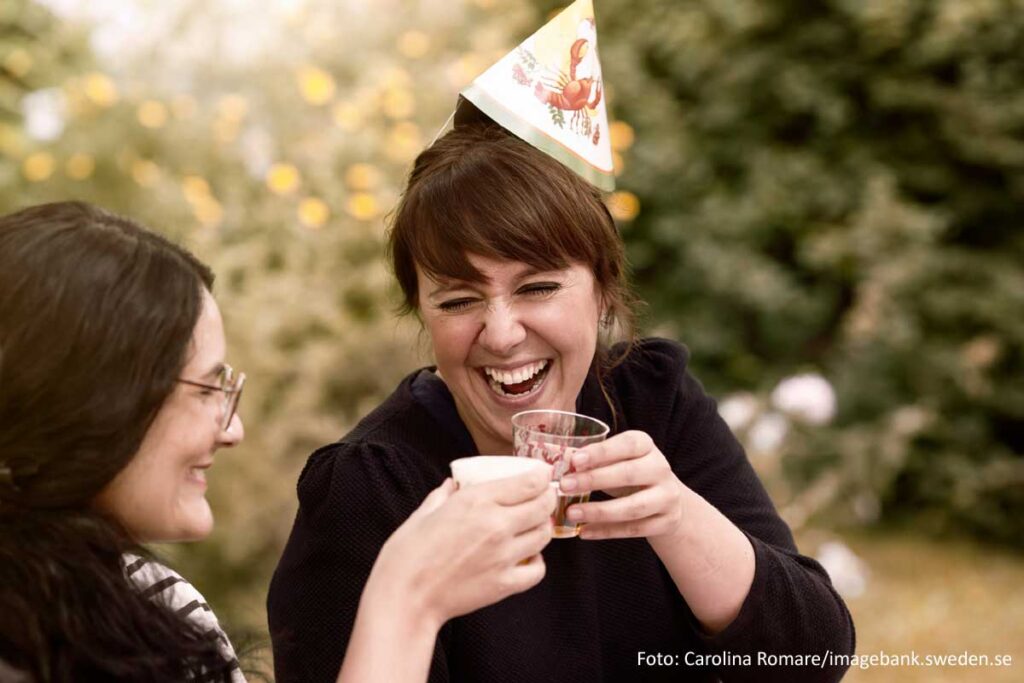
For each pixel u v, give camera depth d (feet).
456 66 13.47
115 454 3.54
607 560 5.31
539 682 5.02
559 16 5.22
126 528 3.81
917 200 14.60
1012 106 13.32
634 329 5.64
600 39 15.46
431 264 4.89
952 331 14.12
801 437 13.60
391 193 12.14
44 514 3.55
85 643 3.44
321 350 11.25
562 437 4.35
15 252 3.49
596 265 5.15
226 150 12.82
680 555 4.75
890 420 13.69
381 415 5.41
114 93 12.73
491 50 13.91
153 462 3.71
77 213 3.68
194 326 3.68
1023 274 13.83
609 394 5.68
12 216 3.64
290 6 14.34
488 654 4.94
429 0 14.48
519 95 5.10
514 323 4.89
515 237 4.76
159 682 3.55
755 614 4.85
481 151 4.94
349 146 12.59
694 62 14.67
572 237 4.89
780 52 14.30
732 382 15.25
